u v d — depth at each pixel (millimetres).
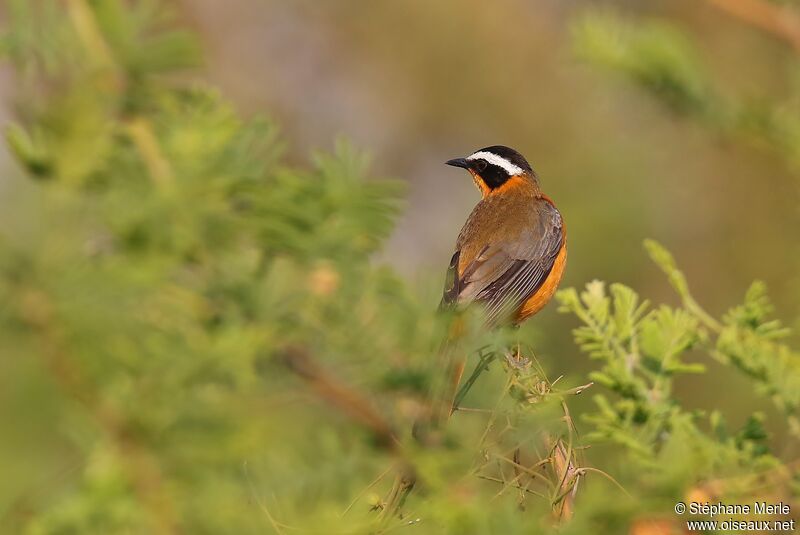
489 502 4176
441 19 22922
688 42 11945
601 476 5449
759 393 5918
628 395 5738
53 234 3525
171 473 3521
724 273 18438
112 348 3447
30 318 3389
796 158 11750
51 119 3693
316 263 4039
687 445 4680
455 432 4176
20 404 3414
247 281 3887
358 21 23781
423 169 23297
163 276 3615
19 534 3420
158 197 3730
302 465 3914
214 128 4164
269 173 4238
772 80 17844
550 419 4574
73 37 4008
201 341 3594
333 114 23812
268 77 23922
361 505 4340
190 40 4082
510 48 22484
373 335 4027
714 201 18578
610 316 6113
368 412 4027
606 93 11891
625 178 18828
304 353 4016
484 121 22859
